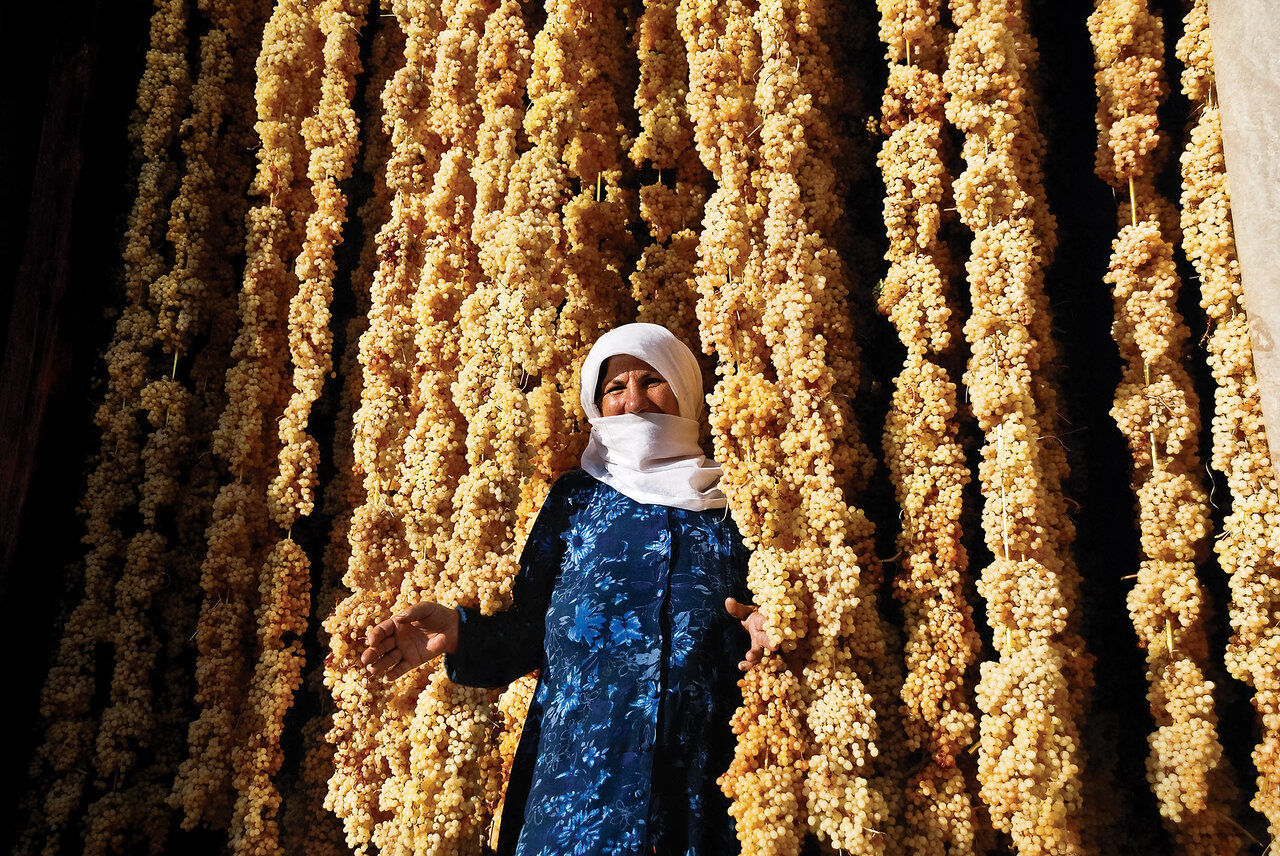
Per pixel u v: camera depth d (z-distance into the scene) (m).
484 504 1.77
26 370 2.16
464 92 2.02
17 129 2.29
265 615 1.90
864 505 1.79
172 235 2.22
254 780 1.85
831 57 1.93
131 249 2.21
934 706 1.45
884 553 1.77
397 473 1.94
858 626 1.50
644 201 1.94
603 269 1.99
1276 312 1.35
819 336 1.57
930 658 1.47
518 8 2.01
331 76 2.14
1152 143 1.52
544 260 1.86
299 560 1.94
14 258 2.24
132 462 2.17
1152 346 1.46
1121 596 1.70
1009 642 1.43
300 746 2.21
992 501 1.49
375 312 2.00
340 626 1.78
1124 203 1.57
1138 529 1.68
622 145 2.08
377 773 1.77
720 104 1.71
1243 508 1.37
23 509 2.10
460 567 1.72
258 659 2.05
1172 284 1.48
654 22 1.97
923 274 1.59
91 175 2.29
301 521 2.29
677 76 1.98
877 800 1.39
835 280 1.65
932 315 1.56
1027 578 1.42
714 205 1.68
